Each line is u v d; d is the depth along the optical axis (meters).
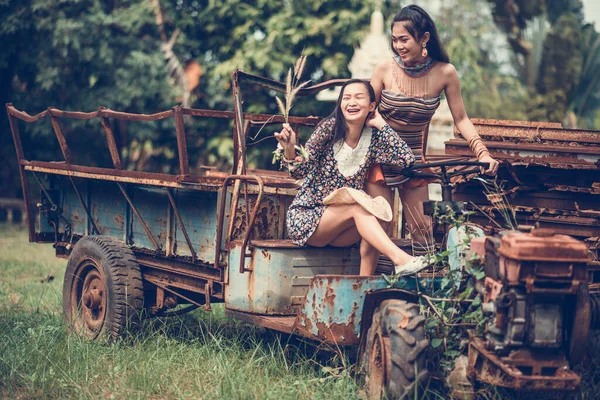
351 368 5.04
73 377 5.25
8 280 9.76
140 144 21.06
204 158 20.39
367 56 14.42
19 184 21.88
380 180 5.30
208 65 18.61
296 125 6.67
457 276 4.62
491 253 4.25
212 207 5.73
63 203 7.63
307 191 5.32
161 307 6.38
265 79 5.81
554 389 4.02
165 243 6.26
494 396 4.37
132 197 6.63
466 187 5.96
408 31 5.35
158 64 17.48
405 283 4.80
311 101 17.86
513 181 5.82
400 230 6.75
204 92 18.92
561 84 19.80
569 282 4.01
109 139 6.50
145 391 4.96
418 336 4.29
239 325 6.91
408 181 5.59
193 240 5.93
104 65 17.75
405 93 5.48
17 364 5.44
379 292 4.63
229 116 6.08
